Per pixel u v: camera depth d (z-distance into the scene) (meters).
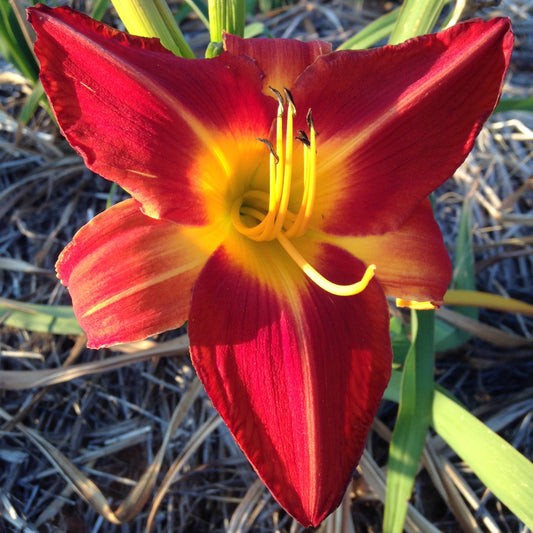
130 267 0.17
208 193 0.18
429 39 0.18
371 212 0.19
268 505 0.26
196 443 0.25
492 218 0.34
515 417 0.27
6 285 0.30
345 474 0.18
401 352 0.26
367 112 0.19
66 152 0.33
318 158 0.19
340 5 0.41
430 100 0.18
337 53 0.18
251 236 0.19
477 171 0.34
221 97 0.18
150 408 0.28
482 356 0.29
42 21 0.16
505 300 0.26
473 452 0.22
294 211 0.20
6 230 0.31
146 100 0.17
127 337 0.17
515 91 0.37
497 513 0.26
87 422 0.27
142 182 0.17
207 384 0.17
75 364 0.28
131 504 0.24
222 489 0.26
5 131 0.33
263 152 0.19
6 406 0.27
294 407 0.17
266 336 0.18
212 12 0.21
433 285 0.20
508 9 0.41
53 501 0.25
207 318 0.17
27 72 0.27
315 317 0.18
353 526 0.25
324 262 0.20
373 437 0.28
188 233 0.18
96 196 0.32
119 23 0.35
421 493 0.26
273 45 0.19
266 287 0.18
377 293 0.19
